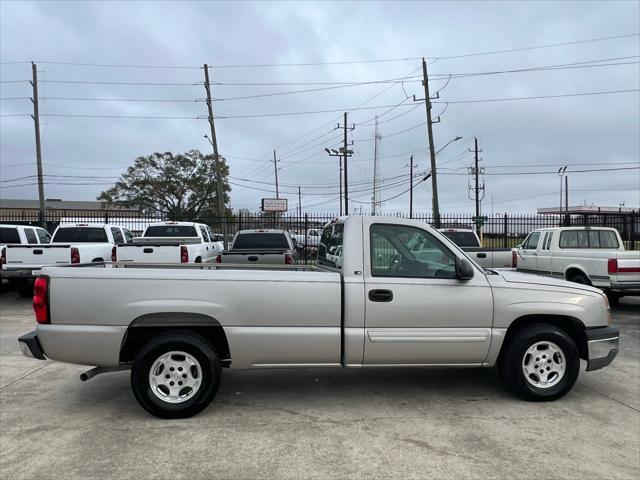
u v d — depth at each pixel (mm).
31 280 13148
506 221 22266
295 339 4773
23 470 3654
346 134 42719
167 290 4660
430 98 30031
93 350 4609
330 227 5949
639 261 10602
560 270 12047
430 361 5020
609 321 5445
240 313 4727
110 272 4645
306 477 3570
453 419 4688
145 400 4598
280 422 4598
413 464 3773
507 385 5262
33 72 28031
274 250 10773
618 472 3678
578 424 4586
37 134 28297
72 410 4898
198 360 4688
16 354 7172
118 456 3887
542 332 5098
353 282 4879
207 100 33438
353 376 6051
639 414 4855
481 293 5043
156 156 52688
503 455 3934
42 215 25062
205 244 14172
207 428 4449
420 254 5129
